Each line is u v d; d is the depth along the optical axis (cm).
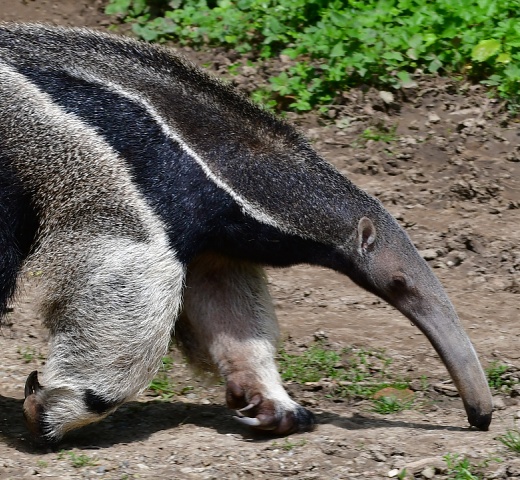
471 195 2234
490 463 1273
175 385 1633
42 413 1353
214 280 1445
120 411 1522
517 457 1290
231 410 1537
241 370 1428
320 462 1300
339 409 1553
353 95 2512
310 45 2620
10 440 1404
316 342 1744
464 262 2034
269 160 1370
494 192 2236
